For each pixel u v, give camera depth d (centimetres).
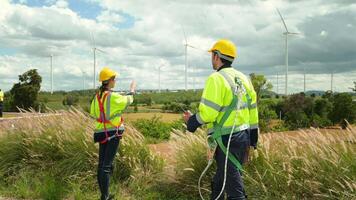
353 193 650
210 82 507
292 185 704
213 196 529
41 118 997
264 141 769
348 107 2841
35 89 3975
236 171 511
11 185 840
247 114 528
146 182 798
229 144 509
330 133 774
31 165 895
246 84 530
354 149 706
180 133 826
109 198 714
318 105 2900
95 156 843
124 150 846
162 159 854
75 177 816
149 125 1706
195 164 757
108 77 720
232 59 534
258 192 707
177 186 777
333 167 689
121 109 710
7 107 3991
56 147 905
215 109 500
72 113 983
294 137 777
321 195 662
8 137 959
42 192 761
